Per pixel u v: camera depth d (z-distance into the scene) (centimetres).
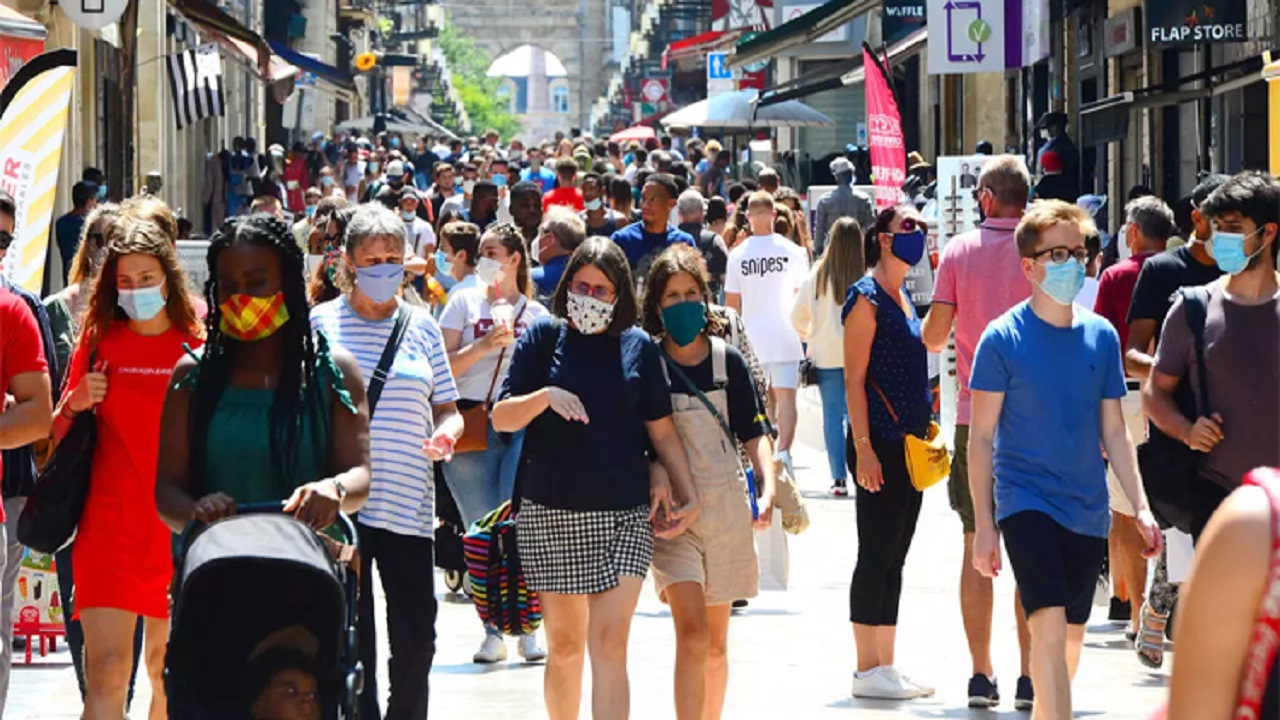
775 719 1997
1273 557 760
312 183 10775
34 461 1839
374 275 1725
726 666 1794
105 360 1619
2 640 1822
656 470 1700
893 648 2105
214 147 9988
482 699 2109
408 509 1738
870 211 4528
